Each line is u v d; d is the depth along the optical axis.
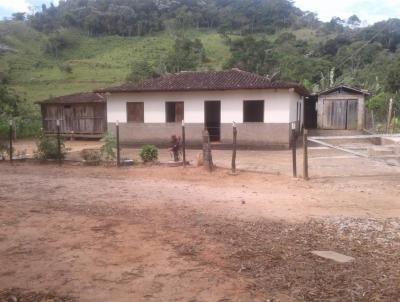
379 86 37.69
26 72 64.75
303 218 7.84
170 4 105.38
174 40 83.69
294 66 48.44
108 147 15.20
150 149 14.85
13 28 92.31
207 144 13.12
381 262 5.62
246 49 58.12
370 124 26.52
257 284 4.95
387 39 53.62
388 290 4.76
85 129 27.25
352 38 57.62
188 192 10.27
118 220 7.76
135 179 12.18
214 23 98.25
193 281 5.06
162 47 79.00
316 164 14.84
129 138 22.30
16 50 79.00
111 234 6.92
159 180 11.98
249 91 20.30
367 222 7.52
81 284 5.02
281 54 54.78
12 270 5.46
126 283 5.04
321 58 52.12
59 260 5.79
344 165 14.54
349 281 5.01
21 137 29.03
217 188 10.77
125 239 6.65
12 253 6.08
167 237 6.73
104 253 6.04
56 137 16.66
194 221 7.66
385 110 28.12
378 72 42.66
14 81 58.69
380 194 9.96
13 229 7.25
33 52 80.88
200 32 92.62
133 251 6.11
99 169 13.95
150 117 21.92
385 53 49.72
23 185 11.34
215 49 73.94
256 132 20.41
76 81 58.00
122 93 22.16
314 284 4.94
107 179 12.22
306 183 11.35
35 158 15.99
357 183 11.32
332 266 5.47
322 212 8.32
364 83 40.75
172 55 58.69
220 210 8.47
